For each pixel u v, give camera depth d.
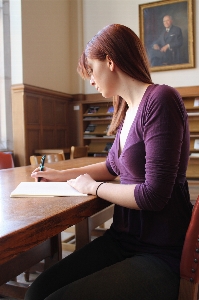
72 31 7.40
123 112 1.42
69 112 7.41
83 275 1.16
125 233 1.22
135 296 0.93
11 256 0.73
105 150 6.94
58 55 6.92
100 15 7.23
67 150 6.43
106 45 1.18
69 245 2.88
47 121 6.52
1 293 1.67
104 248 1.24
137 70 1.21
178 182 1.12
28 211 0.92
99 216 2.38
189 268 1.00
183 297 1.01
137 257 1.09
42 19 6.34
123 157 1.17
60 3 6.99
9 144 5.93
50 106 6.65
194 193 4.96
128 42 1.18
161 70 6.78
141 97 1.20
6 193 1.23
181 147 1.10
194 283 1.00
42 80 6.35
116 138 1.37
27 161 5.82
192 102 6.45
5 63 5.84
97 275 1.00
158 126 1.05
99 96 7.31
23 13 5.78
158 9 6.73
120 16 7.09
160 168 1.03
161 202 1.05
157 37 6.78
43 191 1.20
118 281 0.96
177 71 6.70
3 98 5.85
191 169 6.34
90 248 1.26
